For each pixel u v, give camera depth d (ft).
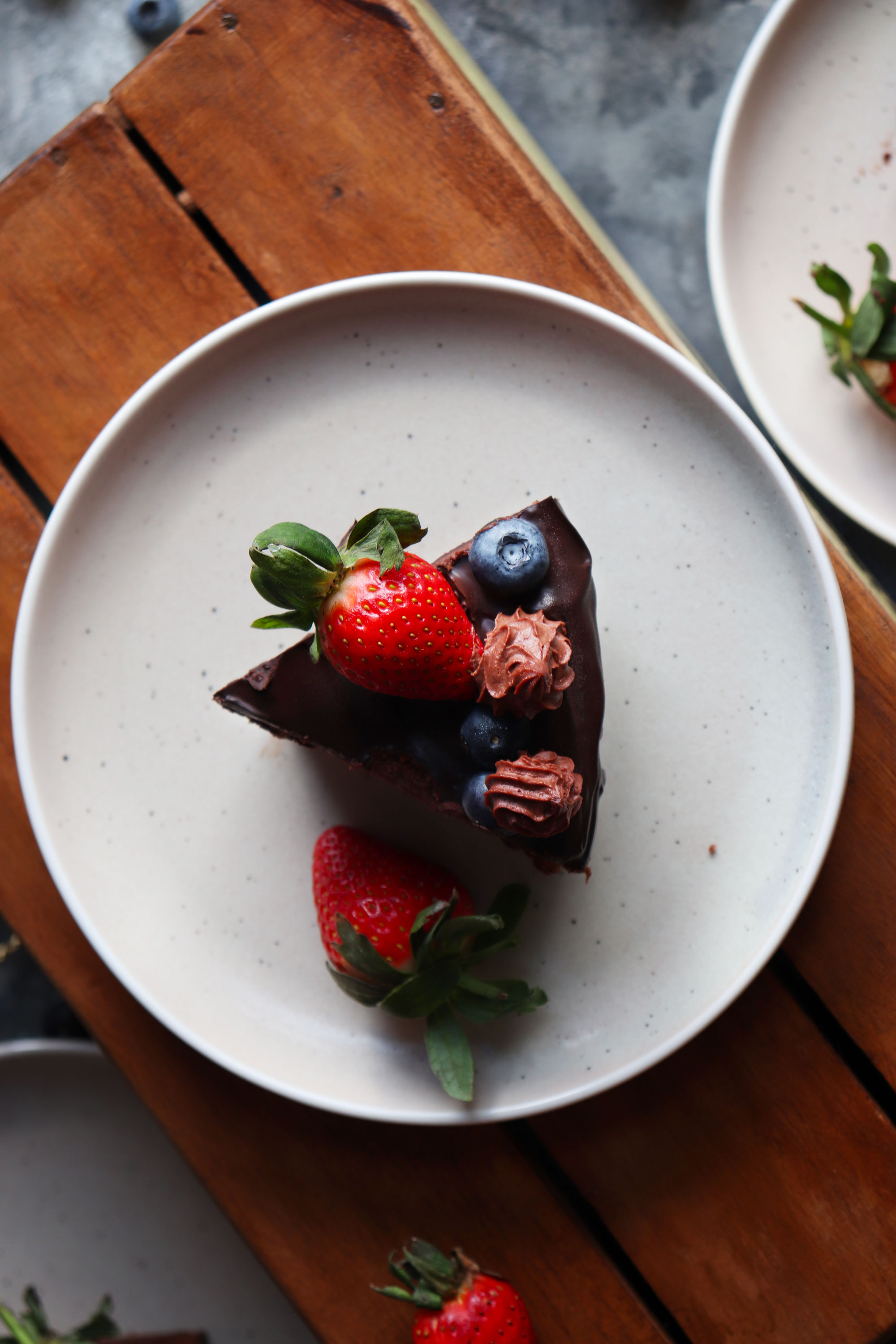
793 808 1.42
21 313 1.46
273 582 1.28
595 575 1.43
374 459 1.44
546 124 1.67
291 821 1.45
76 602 1.45
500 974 1.44
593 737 1.34
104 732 1.46
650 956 1.43
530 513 1.36
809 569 1.40
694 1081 1.45
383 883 1.40
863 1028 1.43
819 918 1.44
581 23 1.66
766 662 1.42
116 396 1.46
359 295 1.41
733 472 1.41
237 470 1.45
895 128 1.50
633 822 1.43
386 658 1.28
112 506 1.45
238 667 1.45
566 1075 1.43
